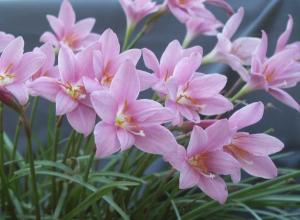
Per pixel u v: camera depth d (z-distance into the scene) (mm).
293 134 920
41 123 880
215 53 684
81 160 683
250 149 564
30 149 541
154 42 958
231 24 682
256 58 627
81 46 701
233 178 554
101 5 962
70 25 695
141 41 954
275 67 636
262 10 979
